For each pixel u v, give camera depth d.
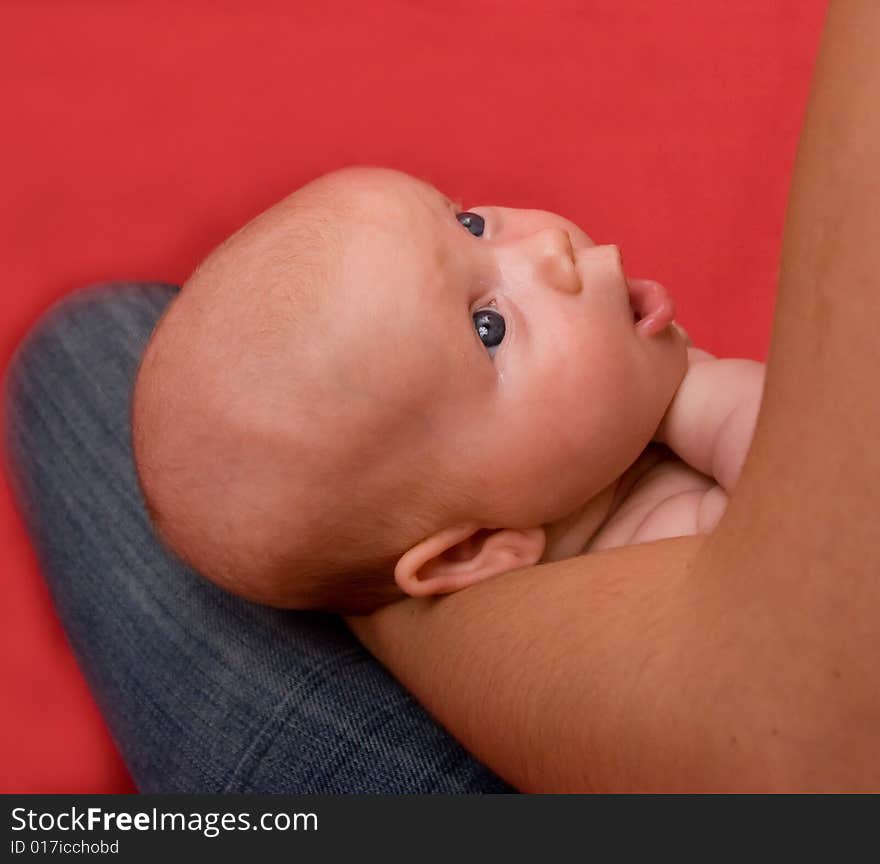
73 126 1.71
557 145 1.52
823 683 0.36
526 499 0.84
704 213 1.41
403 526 0.83
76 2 1.77
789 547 0.38
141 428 0.89
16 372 1.24
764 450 0.40
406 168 1.58
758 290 1.34
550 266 0.84
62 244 1.66
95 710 1.42
